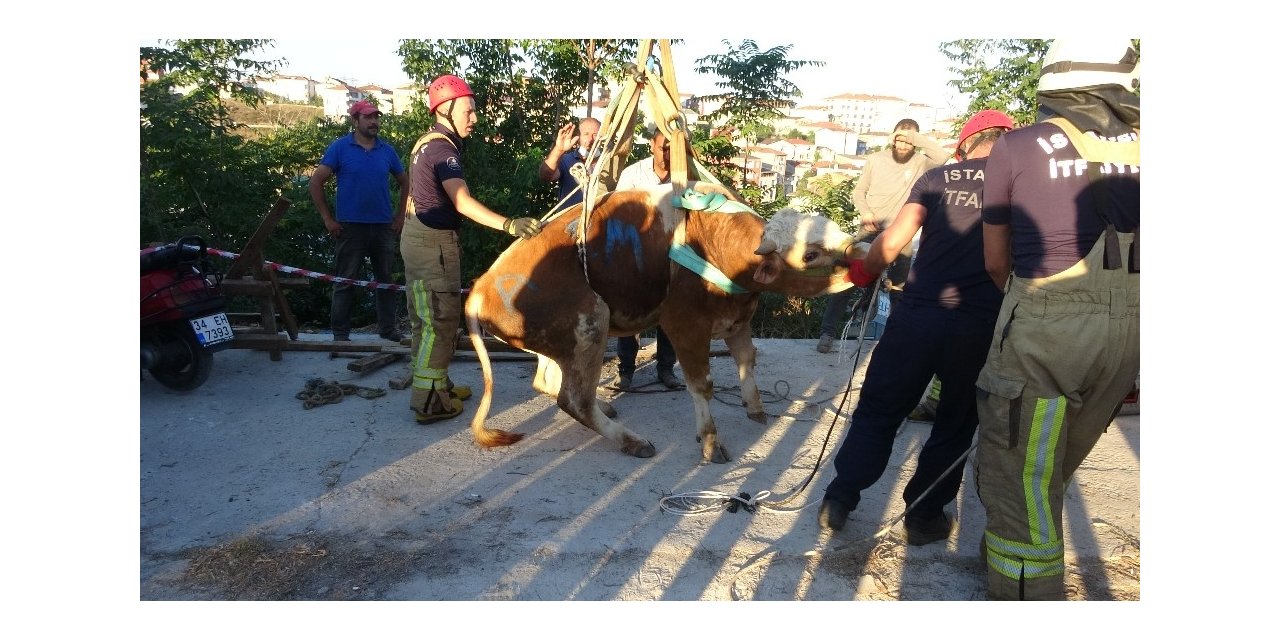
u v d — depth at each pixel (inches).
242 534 135.9
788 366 250.2
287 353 247.4
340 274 257.8
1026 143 101.9
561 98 444.1
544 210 394.0
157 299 196.9
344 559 128.8
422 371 185.6
